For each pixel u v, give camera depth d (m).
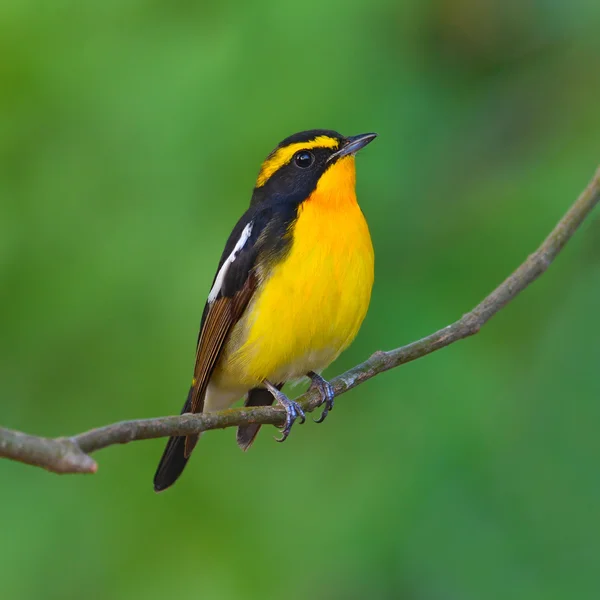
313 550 9.62
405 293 9.98
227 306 9.08
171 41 10.70
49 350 10.27
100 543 10.13
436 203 10.27
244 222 9.19
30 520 10.16
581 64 10.99
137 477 10.38
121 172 10.44
